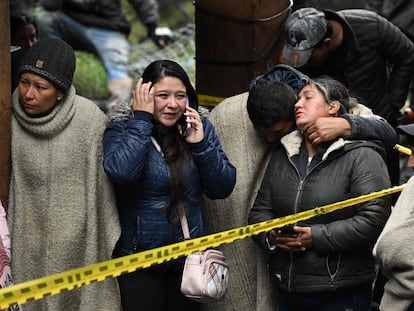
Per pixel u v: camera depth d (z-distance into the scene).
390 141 7.95
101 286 7.87
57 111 7.84
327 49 9.40
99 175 7.90
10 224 7.89
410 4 11.58
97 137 7.93
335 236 7.53
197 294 7.59
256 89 7.95
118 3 14.66
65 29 14.48
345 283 7.62
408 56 10.20
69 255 7.89
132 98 7.98
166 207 7.73
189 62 17.11
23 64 7.75
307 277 7.66
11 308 7.13
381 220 7.55
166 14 23.45
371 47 9.97
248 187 8.32
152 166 7.72
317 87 7.84
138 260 6.16
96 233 7.90
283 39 9.48
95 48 14.59
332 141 7.70
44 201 7.88
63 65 7.75
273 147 8.30
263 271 8.32
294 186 7.77
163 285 7.86
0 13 7.80
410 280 6.62
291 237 7.63
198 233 7.88
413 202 6.78
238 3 9.44
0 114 7.83
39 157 7.84
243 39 9.48
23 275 7.92
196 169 7.82
